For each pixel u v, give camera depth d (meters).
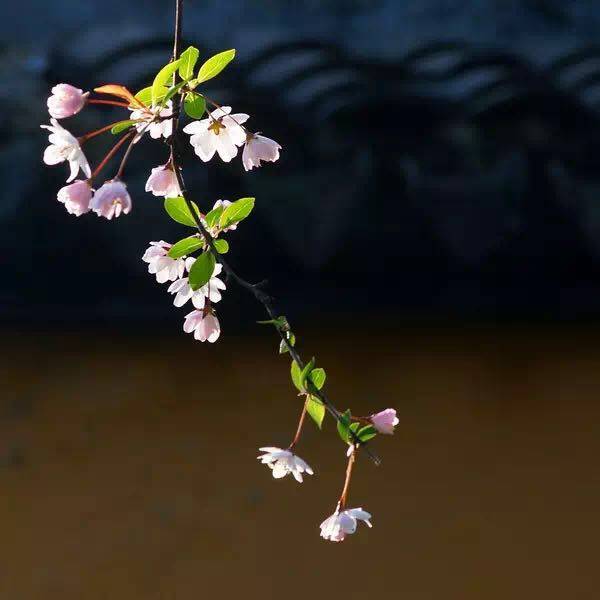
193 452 11.01
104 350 13.59
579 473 10.92
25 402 11.98
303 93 13.92
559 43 15.32
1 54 14.59
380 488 10.63
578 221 15.13
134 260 14.23
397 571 9.14
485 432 11.87
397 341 14.28
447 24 15.99
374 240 14.93
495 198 15.01
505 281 15.27
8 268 14.36
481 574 9.14
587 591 8.89
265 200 14.57
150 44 12.87
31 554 9.04
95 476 10.41
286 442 11.34
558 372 13.38
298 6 15.88
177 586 8.65
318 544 9.46
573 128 14.84
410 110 14.48
